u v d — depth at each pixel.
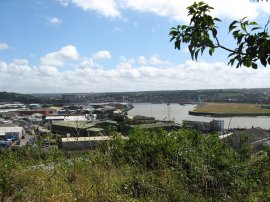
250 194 5.17
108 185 5.11
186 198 4.93
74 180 5.75
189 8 3.26
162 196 4.96
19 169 6.38
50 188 5.35
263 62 3.04
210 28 3.23
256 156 7.12
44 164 6.82
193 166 5.79
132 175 5.79
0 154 7.11
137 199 4.88
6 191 5.58
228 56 3.22
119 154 7.02
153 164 6.48
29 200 5.12
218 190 5.22
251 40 3.06
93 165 6.28
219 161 6.32
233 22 3.11
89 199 4.80
